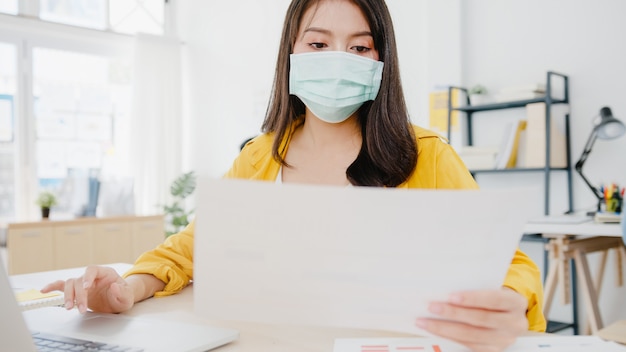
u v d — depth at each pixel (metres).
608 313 2.71
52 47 4.20
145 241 3.96
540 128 2.68
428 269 0.55
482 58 3.11
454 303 0.56
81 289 0.82
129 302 0.88
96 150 4.45
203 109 4.76
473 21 3.14
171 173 4.67
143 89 4.52
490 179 3.09
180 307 0.92
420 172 1.07
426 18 3.24
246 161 1.21
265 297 0.59
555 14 2.84
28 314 0.85
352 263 0.56
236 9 4.43
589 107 2.74
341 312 0.59
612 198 2.44
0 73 3.99
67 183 3.96
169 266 1.04
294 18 1.10
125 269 1.39
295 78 1.08
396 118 1.06
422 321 0.58
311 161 1.13
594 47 2.72
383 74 1.06
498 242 0.55
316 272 0.57
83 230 3.64
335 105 1.05
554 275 2.37
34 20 4.07
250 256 0.57
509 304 0.56
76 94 4.34
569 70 2.80
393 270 0.55
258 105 4.23
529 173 2.93
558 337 0.70
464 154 2.94
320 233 0.55
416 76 3.31
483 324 0.56
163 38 4.63
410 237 0.54
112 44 4.52
